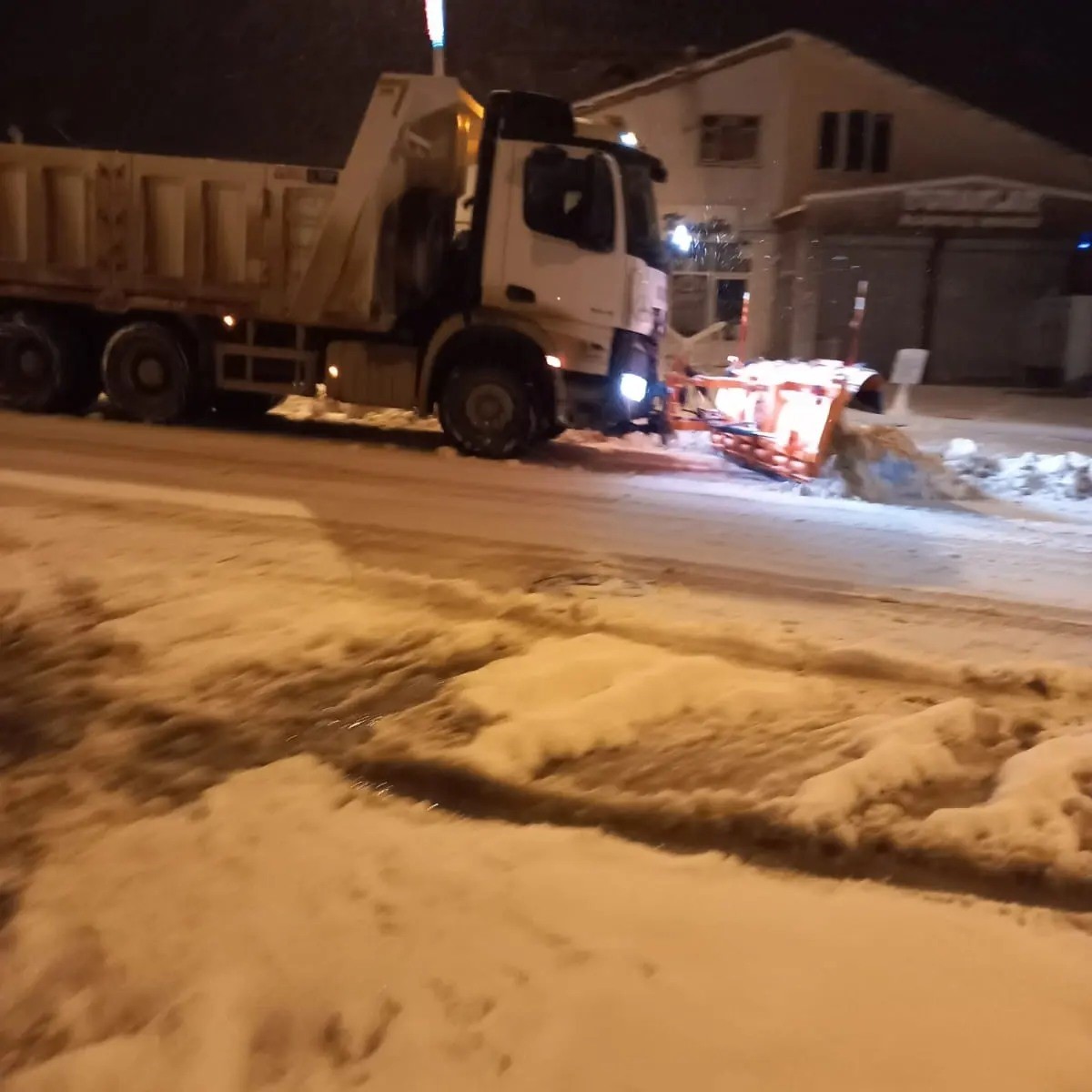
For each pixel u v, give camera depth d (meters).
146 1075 2.76
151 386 12.26
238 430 12.44
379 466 10.56
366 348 11.60
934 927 3.37
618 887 3.56
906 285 25.25
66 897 3.46
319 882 3.54
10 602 6.01
